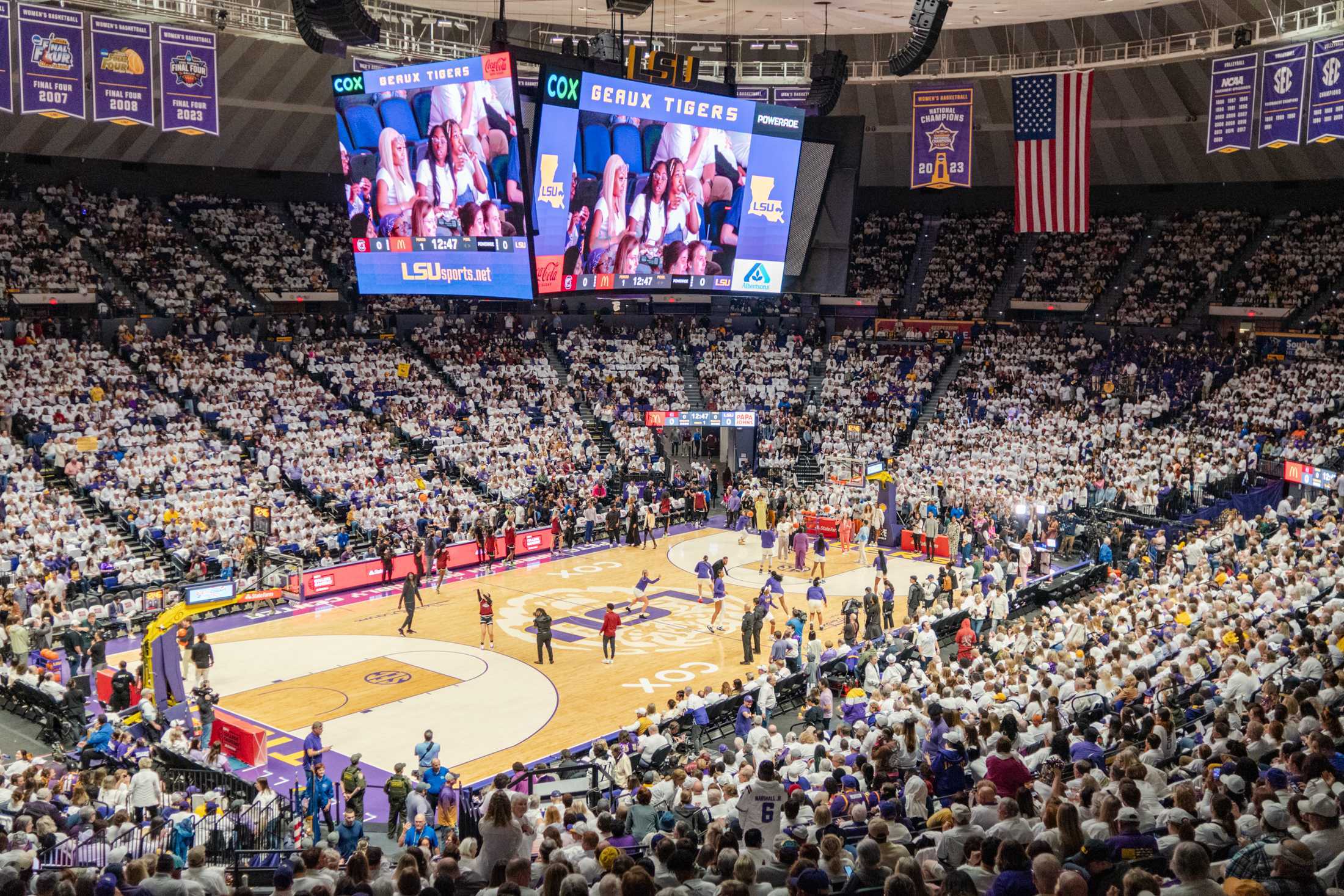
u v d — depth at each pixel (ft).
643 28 156.04
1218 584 81.61
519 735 76.28
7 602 87.45
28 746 72.95
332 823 58.70
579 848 38.19
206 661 80.59
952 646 96.63
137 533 109.91
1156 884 23.61
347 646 96.17
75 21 94.63
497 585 117.91
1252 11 138.51
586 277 114.21
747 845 34.88
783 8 140.05
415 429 142.10
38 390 122.42
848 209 135.64
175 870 32.37
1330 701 46.70
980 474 143.23
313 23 95.91
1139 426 152.35
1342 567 76.23
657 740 63.26
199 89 101.71
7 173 155.43
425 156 106.42
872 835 32.94
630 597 113.60
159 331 146.82
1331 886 26.30
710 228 121.60
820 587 99.91
